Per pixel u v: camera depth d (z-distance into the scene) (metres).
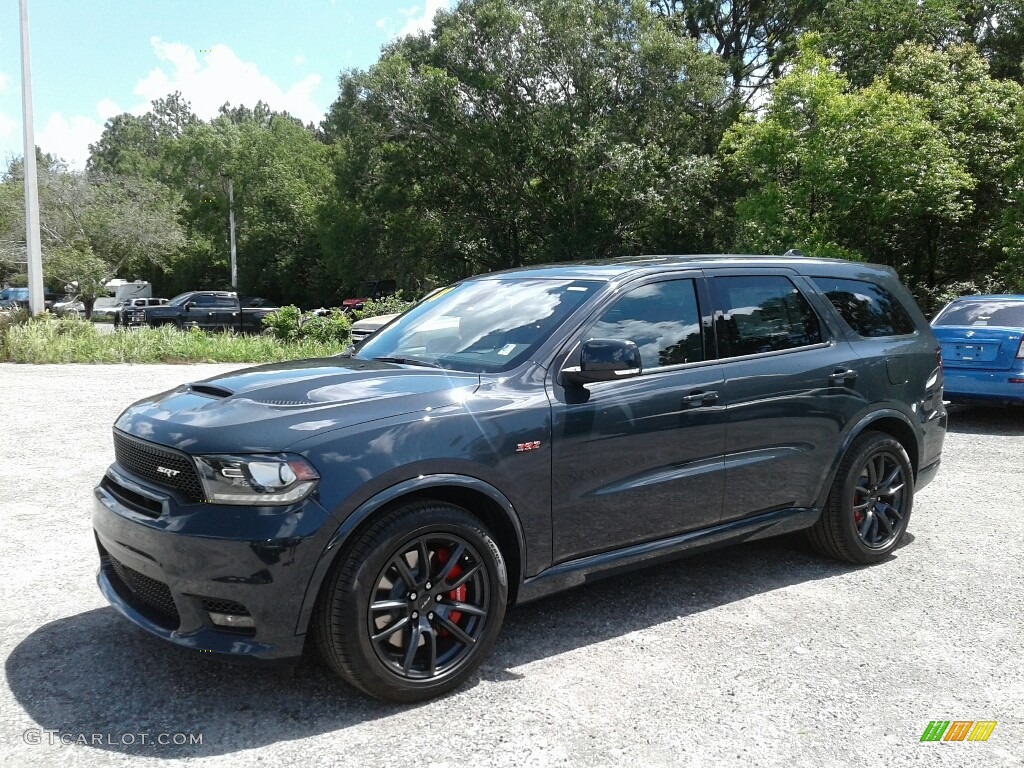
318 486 3.02
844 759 2.90
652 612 4.25
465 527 3.33
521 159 35.22
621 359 3.51
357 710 3.21
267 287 59.44
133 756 2.86
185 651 3.69
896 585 4.66
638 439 3.88
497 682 3.46
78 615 4.06
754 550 5.32
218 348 17.55
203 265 61.94
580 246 34.59
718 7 38.59
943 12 27.75
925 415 5.29
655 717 3.17
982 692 3.41
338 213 42.38
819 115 21.05
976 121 22.23
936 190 20.16
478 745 2.96
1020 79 29.19
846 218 22.11
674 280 4.32
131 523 3.19
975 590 4.59
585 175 32.88
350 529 3.06
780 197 21.92
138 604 3.37
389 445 3.19
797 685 3.45
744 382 4.29
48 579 4.52
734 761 2.88
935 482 7.12
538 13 33.41
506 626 4.06
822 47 29.58
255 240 57.00
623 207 34.03
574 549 3.75
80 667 3.52
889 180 20.36
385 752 2.91
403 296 25.61
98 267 41.12
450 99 33.97
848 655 3.75
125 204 44.78
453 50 34.41
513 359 3.76
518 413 3.53
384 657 3.15
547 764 2.85
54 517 5.67
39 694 3.28
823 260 5.15
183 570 3.01
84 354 16.03
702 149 34.78
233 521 2.96
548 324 3.91
